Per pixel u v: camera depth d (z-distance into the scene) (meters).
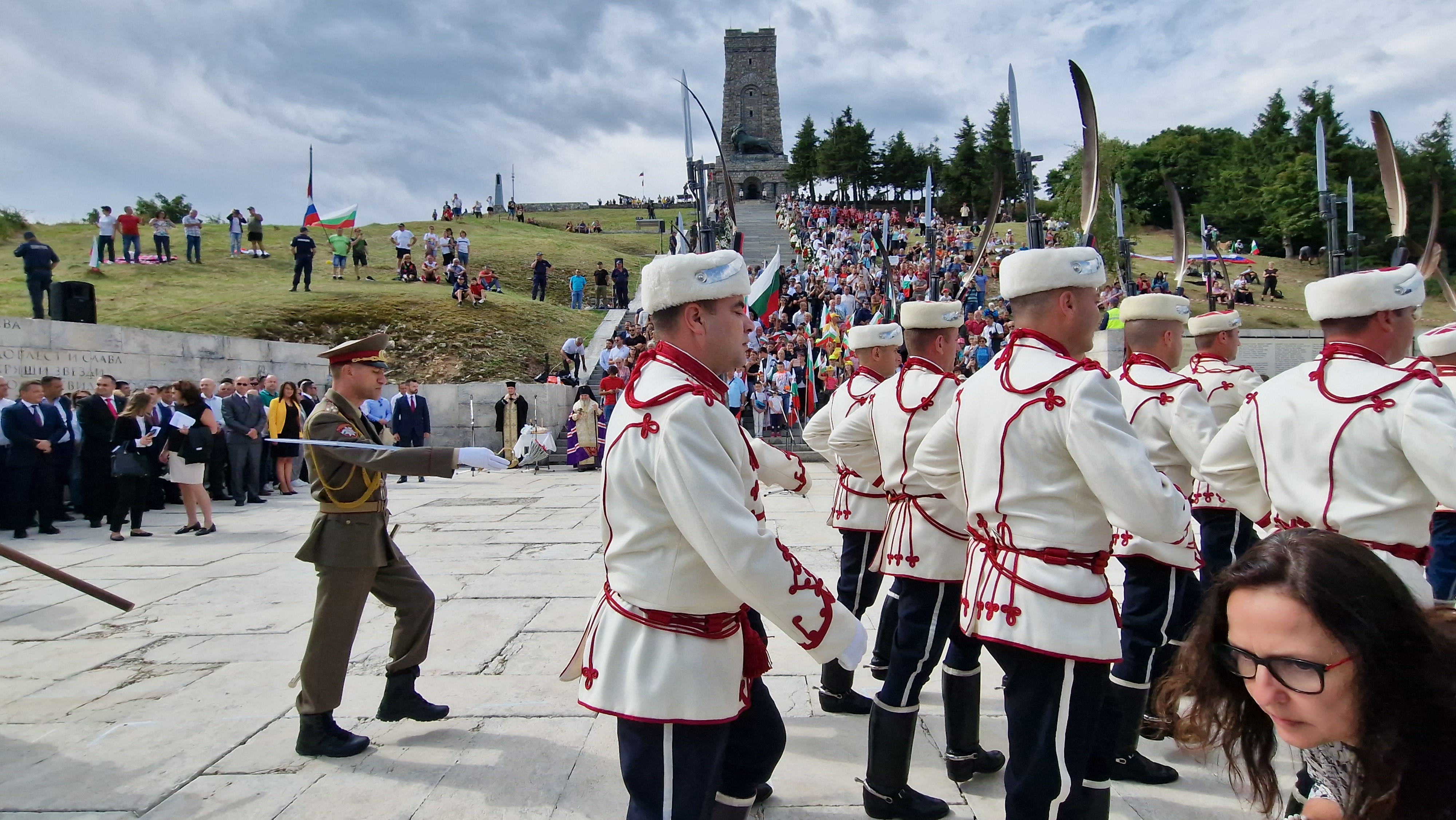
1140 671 3.50
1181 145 52.06
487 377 19.58
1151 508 2.36
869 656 5.09
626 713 2.19
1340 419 2.87
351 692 4.57
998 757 3.60
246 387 12.61
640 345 20.11
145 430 9.74
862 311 19.50
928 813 3.16
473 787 3.53
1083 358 2.87
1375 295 2.90
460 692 4.57
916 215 42.56
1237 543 4.50
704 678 2.21
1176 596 3.50
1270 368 18.55
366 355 4.07
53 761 3.79
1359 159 38.62
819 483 13.15
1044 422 2.59
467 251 27.53
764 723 2.61
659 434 2.18
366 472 3.88
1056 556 2.58
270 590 6.93
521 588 6.77
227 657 5.21
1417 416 2.71
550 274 31.69
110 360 13.27
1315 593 1.33
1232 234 44.16
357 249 26.39
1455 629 1.41
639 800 2.21
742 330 2.39
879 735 3.17
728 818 2.60
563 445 18.12
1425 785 1.32
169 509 12.01
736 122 60.59
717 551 2.08
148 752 3.88
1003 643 2.58
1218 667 1.57
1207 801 3.35
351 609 3.83
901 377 3.76
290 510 11.91
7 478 9.61
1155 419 3.98
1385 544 2.79
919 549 3.34
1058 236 27.77
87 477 10.37
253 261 27.44
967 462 2.83
